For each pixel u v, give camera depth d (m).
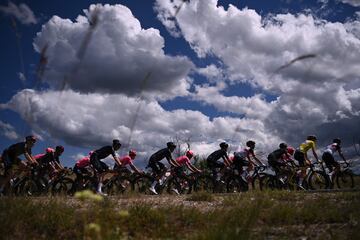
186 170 14.34
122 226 6.49
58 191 12.80
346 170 13.76
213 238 5.23
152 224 6.86
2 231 6.15
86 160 13.02
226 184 13.79
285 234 6.25
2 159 10.87
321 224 7.00
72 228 6.48
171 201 9.44
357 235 5.74
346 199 9.12
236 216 6.87
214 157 13.91
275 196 10.12
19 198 7.90
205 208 8.42
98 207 7.26
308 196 10.03
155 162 13.80
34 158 12.48
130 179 13.79
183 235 6.32
